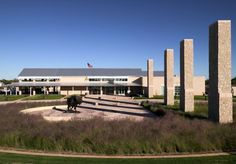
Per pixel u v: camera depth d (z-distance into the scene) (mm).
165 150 13922
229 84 22750
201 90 69250
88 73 83250
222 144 14281
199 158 12422
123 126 17984
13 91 83375
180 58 34438
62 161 12023
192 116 25109
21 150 14242
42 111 34688
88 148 14055
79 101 33469
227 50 22828
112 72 84125
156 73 79875
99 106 40156
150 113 30688
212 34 23953
